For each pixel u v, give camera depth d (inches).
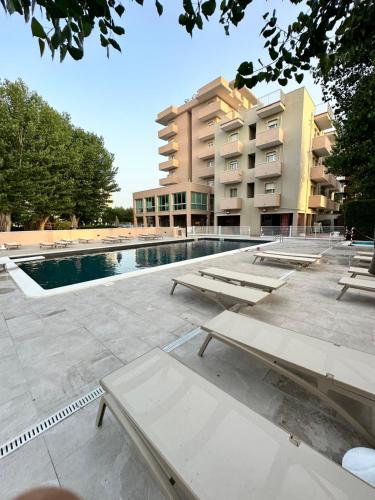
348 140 422.3
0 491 47.3
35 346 102.7
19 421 63.9
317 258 263.6
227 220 953.5
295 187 712.4
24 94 562.6
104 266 373.7
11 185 523.2
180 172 1155.9
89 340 107.6
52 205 637.3
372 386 57.1
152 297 167.6
